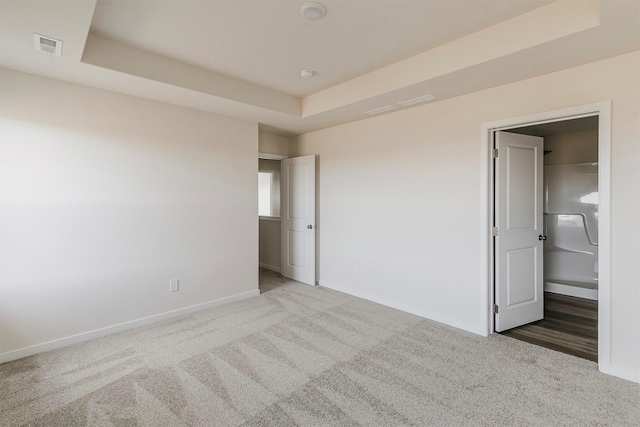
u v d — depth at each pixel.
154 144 3.32
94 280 2.98
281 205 5.34
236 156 4.02
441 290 3.39
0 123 2.52
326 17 2.18
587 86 2.42
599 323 2.39
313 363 2.54
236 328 3.21
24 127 2.62
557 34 2.03
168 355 2.66
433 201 3.43
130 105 3.15
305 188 4.90
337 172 4.50
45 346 2.73
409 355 2.67
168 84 2.84
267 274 5.54
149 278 3.33
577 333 3.13
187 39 2.49
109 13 2.13
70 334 2.86
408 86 2.88
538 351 2.74
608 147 2.32
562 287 4.48
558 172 4.76
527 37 2.15
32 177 2.66
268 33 2.39
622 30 1.93
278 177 6.17
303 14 2.13
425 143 3.47
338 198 4.50
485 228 3.04
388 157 3.84
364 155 4.12
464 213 3.18
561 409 1.99
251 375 2.37
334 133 4.52
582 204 4.61
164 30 2.36
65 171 2.81
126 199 3.16
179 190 3.53
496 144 3.06
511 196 3.17
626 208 2.26
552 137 4.80
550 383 2.27
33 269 2.68
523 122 2.77
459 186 3.21
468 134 3.12
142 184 3.26
